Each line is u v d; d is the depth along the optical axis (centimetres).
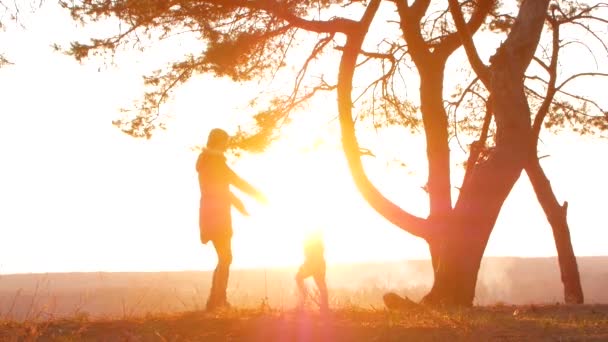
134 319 1077
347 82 1588
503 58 1520
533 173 2373
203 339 946
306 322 1016
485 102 2191
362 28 1588
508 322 1019
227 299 1280
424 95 1641
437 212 1574
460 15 1620
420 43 1642
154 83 1831
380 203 1567
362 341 916
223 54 1647
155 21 1673
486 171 1505
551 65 2348
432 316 1087
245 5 1590
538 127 2345
